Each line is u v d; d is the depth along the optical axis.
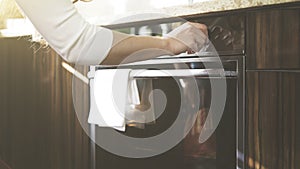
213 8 1.13
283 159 1.03
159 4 1.39
